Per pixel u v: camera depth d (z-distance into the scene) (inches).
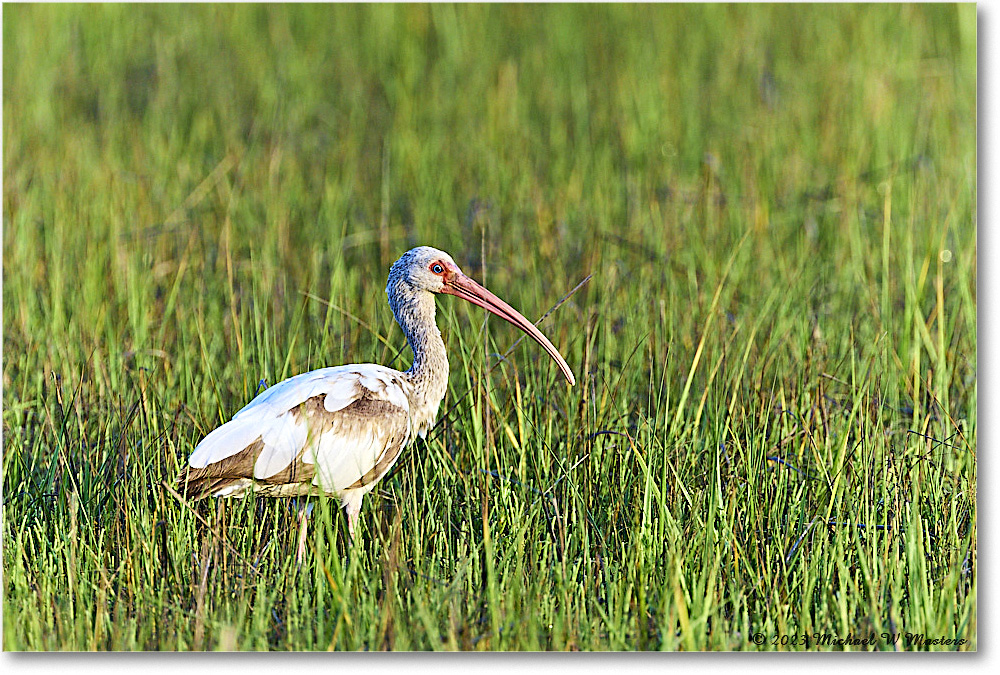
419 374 412.2
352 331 491.8
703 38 908.0
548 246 596.4
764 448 395.9
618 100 818.2
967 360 470.9
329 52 916.0
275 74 853.2
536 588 347.3
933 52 838.5
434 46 922.7
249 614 353.1
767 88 782.5
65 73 836.0
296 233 621.6
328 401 378.3
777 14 916.0
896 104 758.5
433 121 798.5
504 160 728.3
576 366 462.3
